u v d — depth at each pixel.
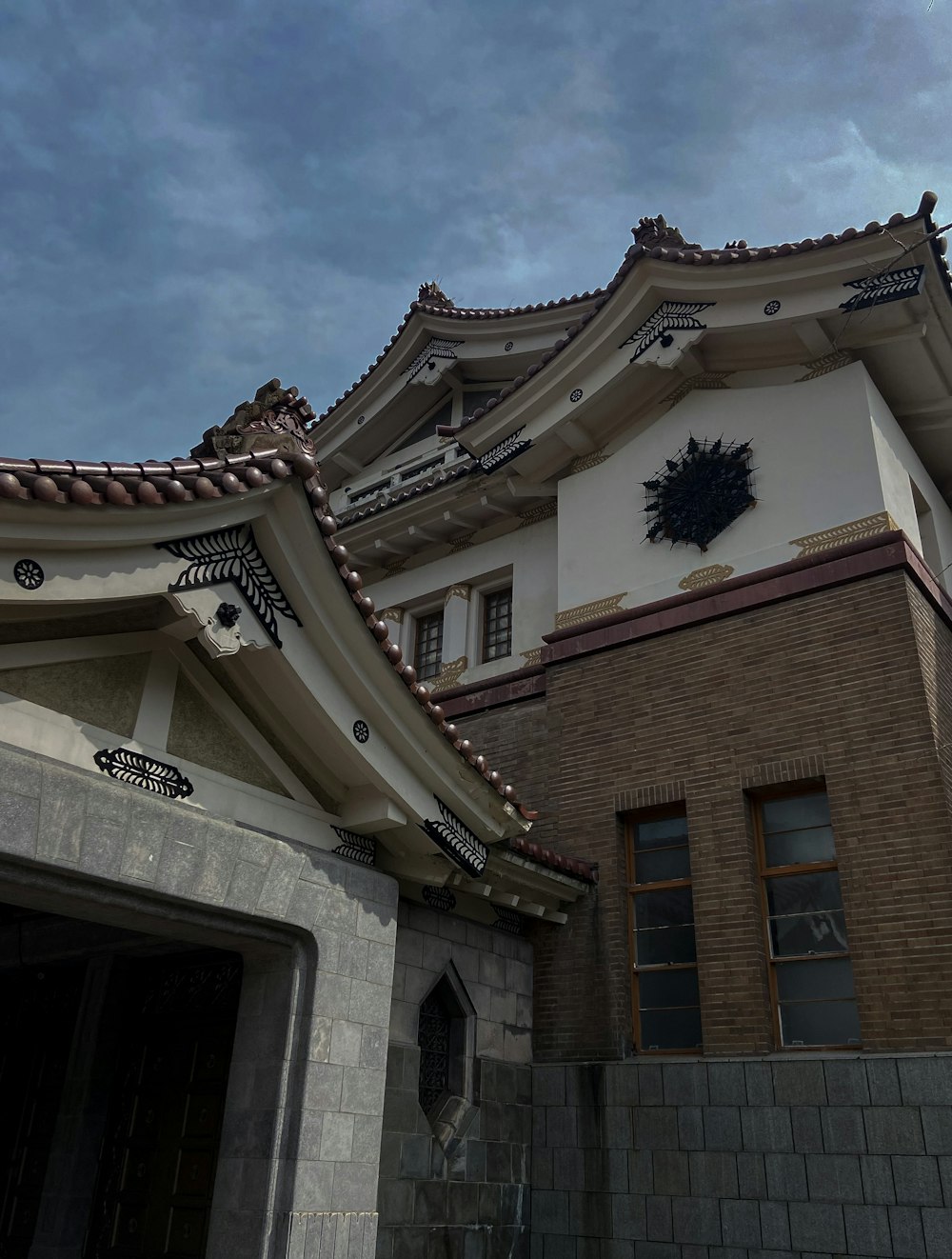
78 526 5.49
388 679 7.10
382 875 7.57
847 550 9.98
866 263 10.34
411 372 17.23
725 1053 8.84
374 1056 7.02
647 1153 8.83
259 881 6.55
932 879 8.35
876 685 9.30
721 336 11.48
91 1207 7.77
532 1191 9.30
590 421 12.56
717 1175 8.41
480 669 13.17
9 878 5.41
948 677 9.95
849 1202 7.75
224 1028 7.79
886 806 8.82
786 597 10.19
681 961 9.70
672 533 11.51
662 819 10.47
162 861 6.00
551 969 10.22
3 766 5.33
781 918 9.27
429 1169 8.18
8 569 5.30
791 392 11.29
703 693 10.41
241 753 6.94
